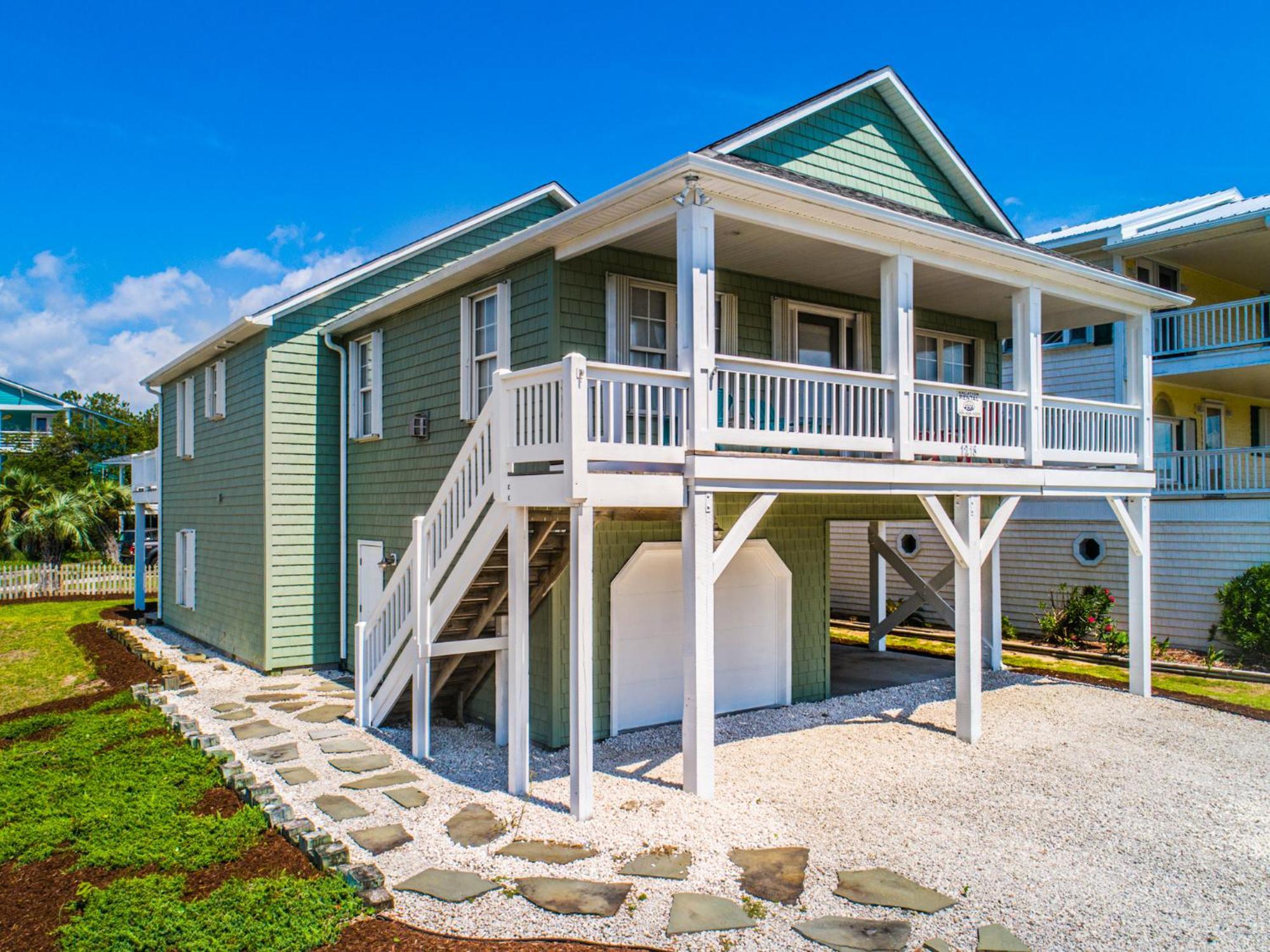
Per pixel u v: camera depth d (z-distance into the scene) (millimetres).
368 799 6930
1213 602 13805
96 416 46969
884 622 14906
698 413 6918
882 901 5223
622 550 9125
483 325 9945
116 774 7422
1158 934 4895
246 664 13359
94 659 13539
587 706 6445
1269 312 19656
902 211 8406
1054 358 17484
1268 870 5793
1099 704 10602
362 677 9398
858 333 11125
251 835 5996
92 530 28375
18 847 5887
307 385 12922
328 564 13062
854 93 10070
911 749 8547
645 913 4996
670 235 8289
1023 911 5141
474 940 4652
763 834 6238
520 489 6812
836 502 11133
